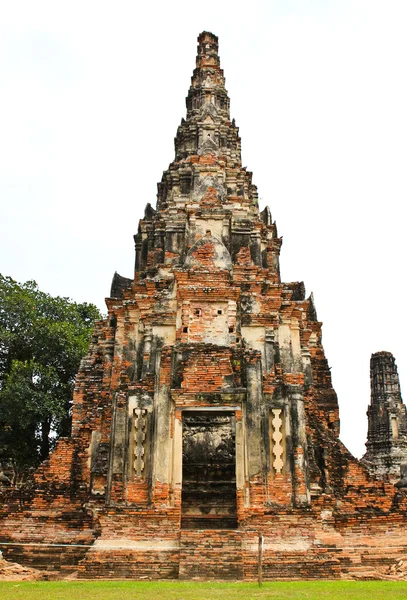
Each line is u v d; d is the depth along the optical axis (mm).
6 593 12031
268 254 31547
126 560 17391
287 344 25219
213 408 19703
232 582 15664
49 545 20781
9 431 37812
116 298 28078
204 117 34281
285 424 19875
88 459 23688
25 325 40531
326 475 22734
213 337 22078
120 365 25234
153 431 19688
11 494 22641
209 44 42688
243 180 33188
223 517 22234
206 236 24203
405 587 13672
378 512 21859
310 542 18016
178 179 33281
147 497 19047
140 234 31438
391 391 45094
